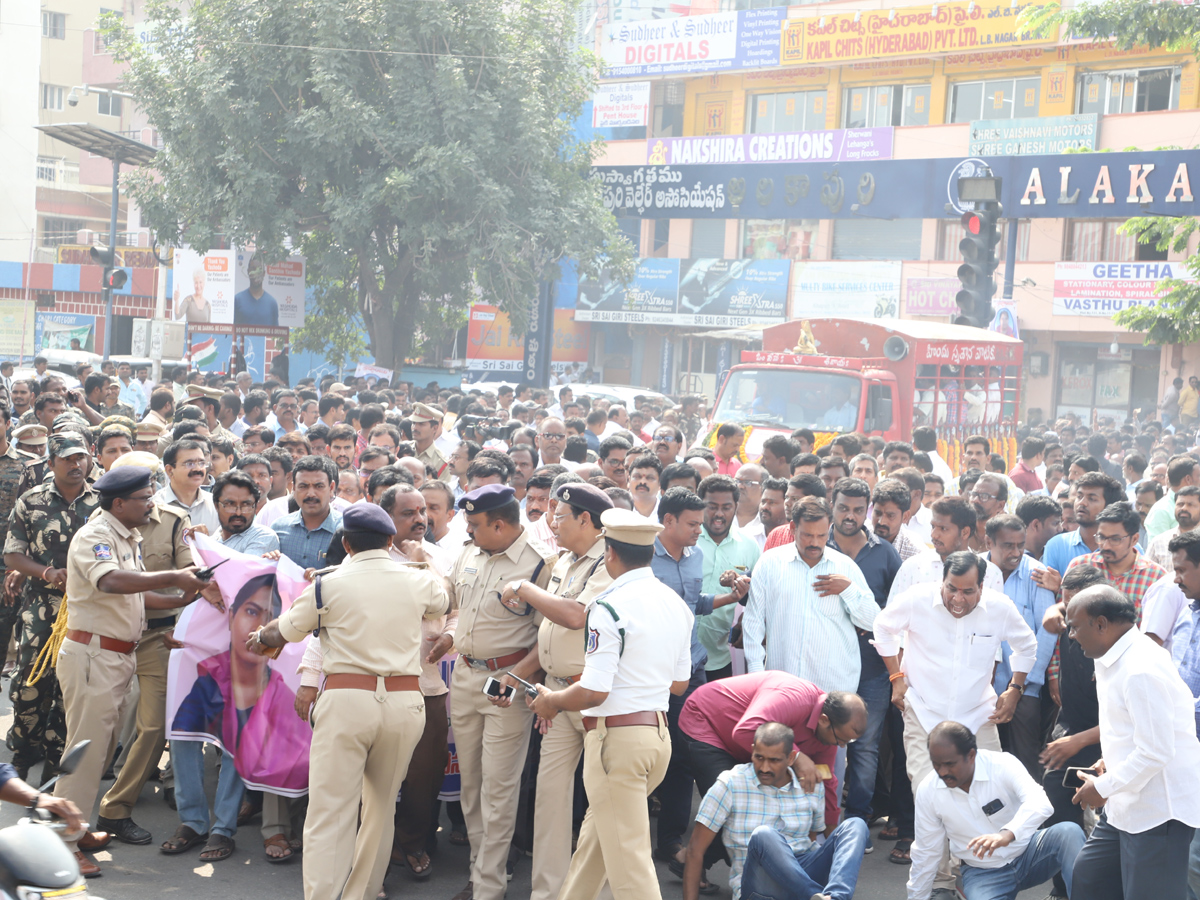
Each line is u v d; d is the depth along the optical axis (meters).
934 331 15.04
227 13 21.42
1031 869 5.35
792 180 24.89
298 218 22.06
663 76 33.75
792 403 14.38
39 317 35.72
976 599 5.97
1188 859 4.71
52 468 6.66
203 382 17.78
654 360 34.88
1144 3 16.61
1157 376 26.83
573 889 5.04
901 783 6.64
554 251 23.19
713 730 5.74
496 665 5.56
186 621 5.95
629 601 4.77
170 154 22.72
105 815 6.02
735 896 5.38
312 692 5.37
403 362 24.98
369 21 20.70
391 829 5.36
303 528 6.57
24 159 49.59
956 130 28.48
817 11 31.64
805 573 6.37
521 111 21.58
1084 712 5.90
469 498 5.52
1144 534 8.83
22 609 6.89
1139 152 19.06
